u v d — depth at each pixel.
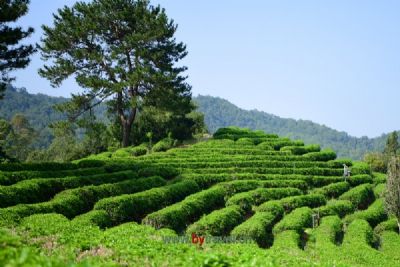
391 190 47.31
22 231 21.19
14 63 51.22
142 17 72.69
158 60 73.50
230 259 14.59
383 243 43.22
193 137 84.44
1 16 47.72
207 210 45.12
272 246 36.56
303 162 64.62
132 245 19.41
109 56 71.00
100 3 73.00
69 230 23.52
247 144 73.38
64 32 71.44
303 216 44.06
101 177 45.22
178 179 51.03
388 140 110.12
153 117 81.50
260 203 49.12
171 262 15.59
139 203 40.56
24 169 43.69
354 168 67.62
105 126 76.44
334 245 37.97
